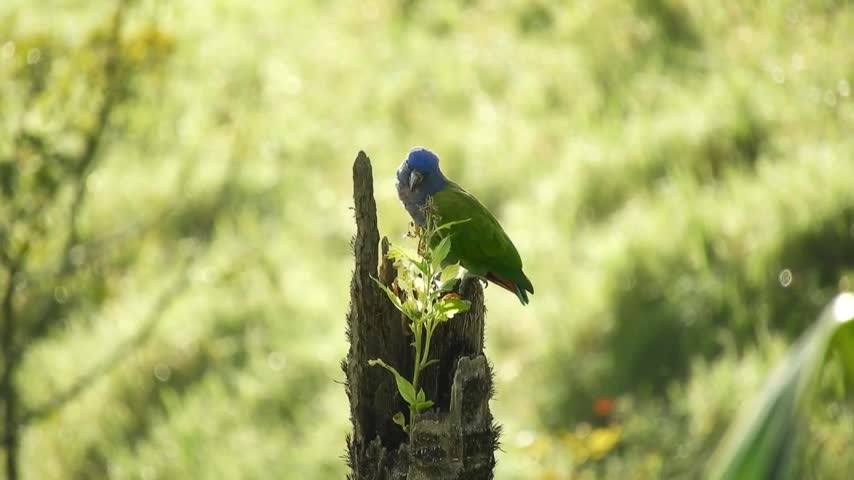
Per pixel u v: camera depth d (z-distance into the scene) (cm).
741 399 1298
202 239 1945
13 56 1123
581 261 1698
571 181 1900
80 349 1688
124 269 1875
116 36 1156
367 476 454
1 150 1120
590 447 1083
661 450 1304
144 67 1192
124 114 1205
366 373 457
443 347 458
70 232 1190
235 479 1441
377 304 456
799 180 1573
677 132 1877
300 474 1422
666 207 1641
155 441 1542
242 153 1631
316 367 1611
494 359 1551
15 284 1173
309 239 1961
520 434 1288
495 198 2011
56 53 1140
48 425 1562
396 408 457
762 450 160
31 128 1134
